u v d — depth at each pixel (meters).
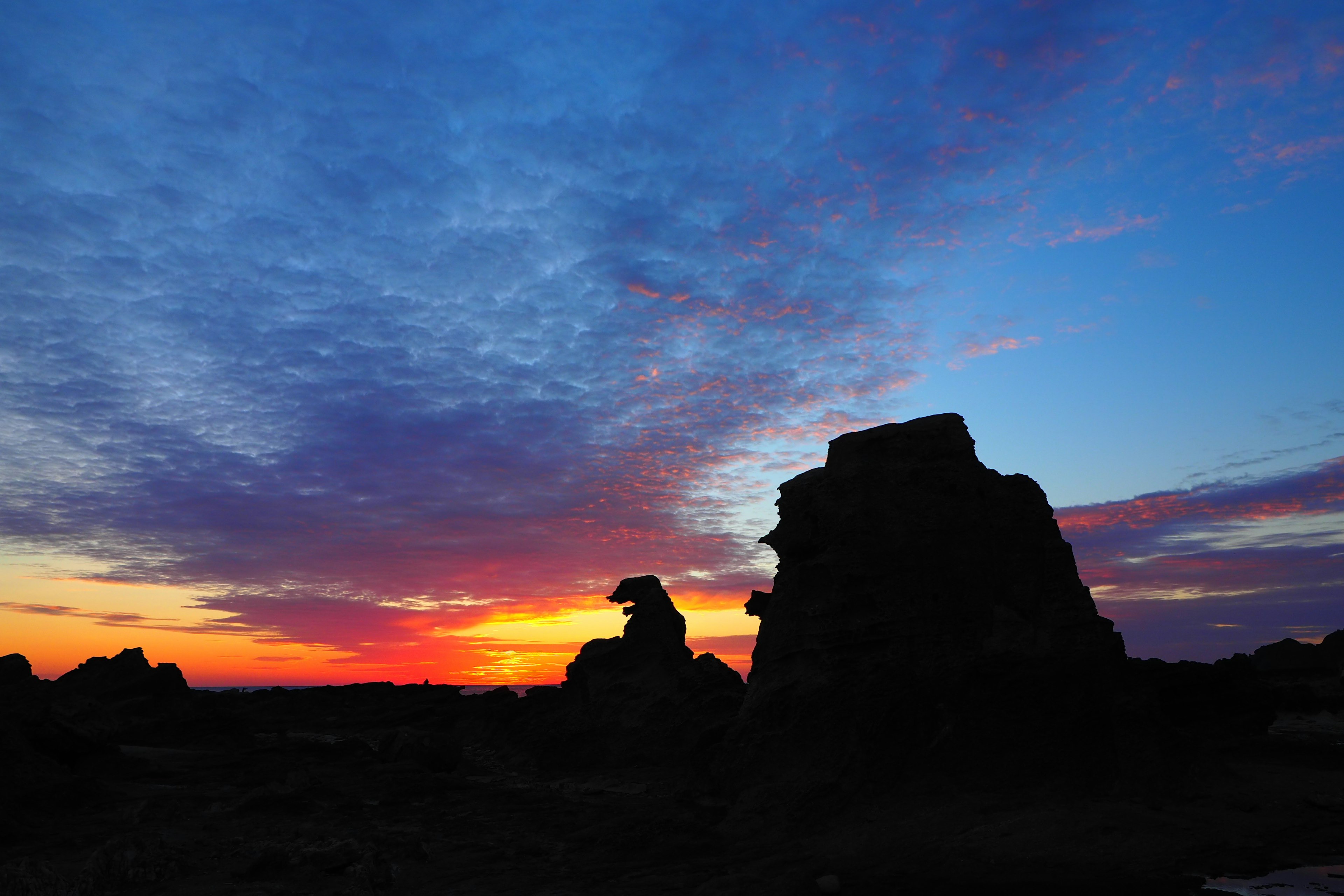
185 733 45.00
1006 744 19.44
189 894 14.79
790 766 20.73
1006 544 22.19
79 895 14.65
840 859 16.20
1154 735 19.25
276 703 72.25
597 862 17.56
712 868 16.56
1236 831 16.03
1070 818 16.61
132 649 54.84
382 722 59.97
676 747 34.94
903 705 20.09
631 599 42.62
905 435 23.86
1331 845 15.09
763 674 23.30
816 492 23.66
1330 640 85.31
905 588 21.52
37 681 38.47
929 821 17.55
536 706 44.38
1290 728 37.47
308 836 19.72
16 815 21.69
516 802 25.88
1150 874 13.82
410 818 23.11
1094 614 21.03
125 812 23.00
